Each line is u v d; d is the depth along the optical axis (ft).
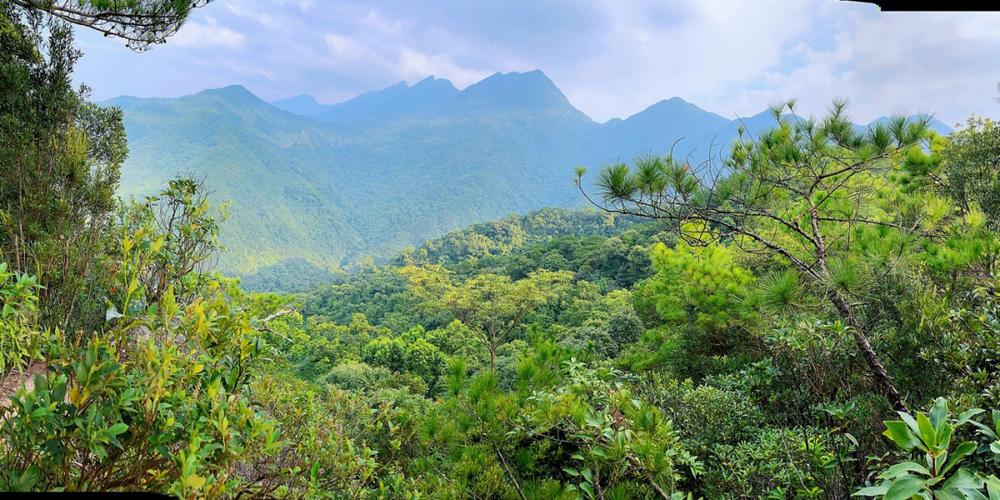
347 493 5.66
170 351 3.22
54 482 3.01
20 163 11.64
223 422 3.38
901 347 10.57
